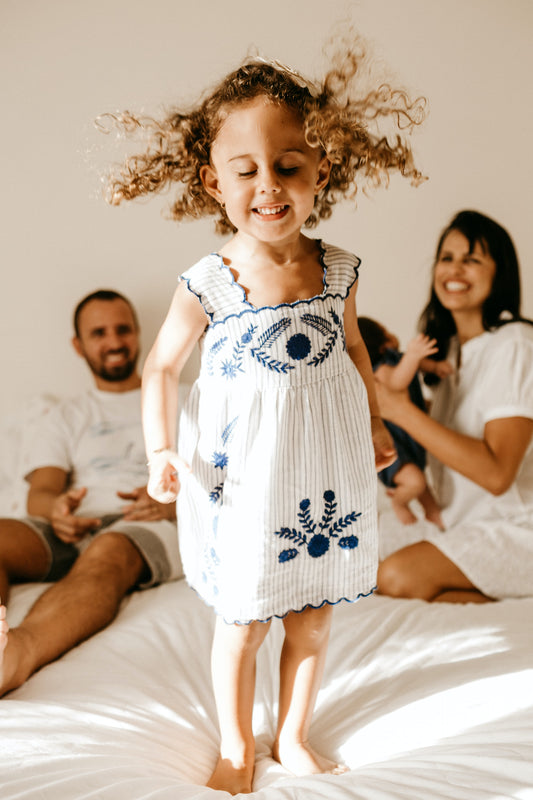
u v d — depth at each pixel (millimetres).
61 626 1283
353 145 977
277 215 920
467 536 1591
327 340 973
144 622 1386
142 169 1077
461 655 1221
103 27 2207
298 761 1003
